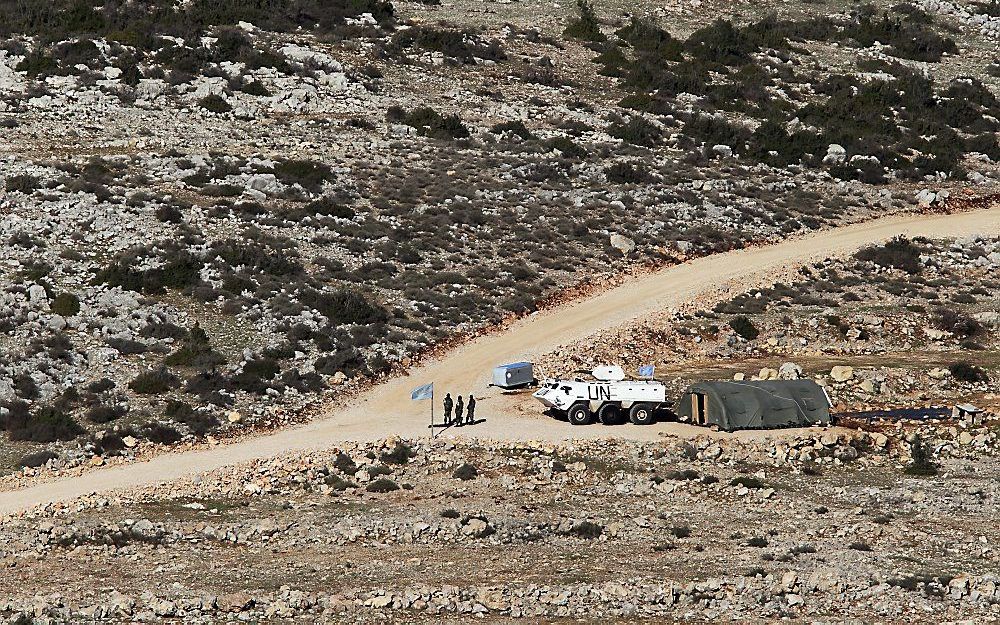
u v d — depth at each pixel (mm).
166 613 145375
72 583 158375
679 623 143875
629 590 151875
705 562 166500
